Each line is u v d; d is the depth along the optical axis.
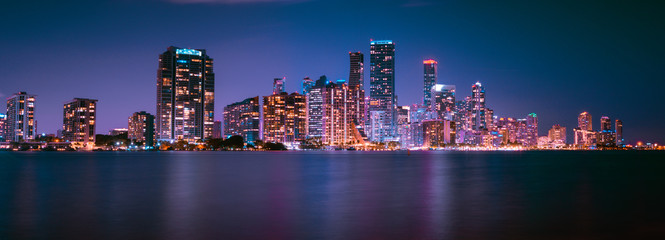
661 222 34.84
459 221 35.38
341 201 47.69
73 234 30.53
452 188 62.53
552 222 34.88
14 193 55.81
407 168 121.81
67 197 51.31
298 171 106.25
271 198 50.34
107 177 84.69
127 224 33.97
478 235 30.34
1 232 31.16
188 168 122.12
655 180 77.38
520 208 42.34
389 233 30.94
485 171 107.31
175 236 29.92
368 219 36.25
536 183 70.81
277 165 142.12
